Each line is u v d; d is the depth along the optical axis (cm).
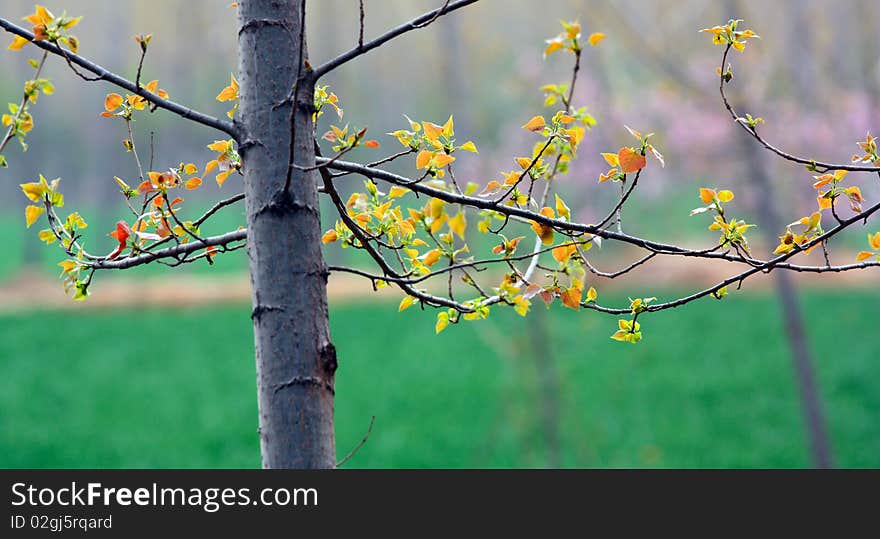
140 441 1463
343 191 2111
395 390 1689
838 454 1308
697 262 2398
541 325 1063
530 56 1984
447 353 1908
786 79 1281
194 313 2375
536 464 1234
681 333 1944
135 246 196
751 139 949
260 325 167
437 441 1395
